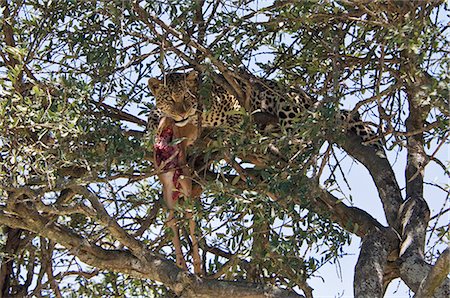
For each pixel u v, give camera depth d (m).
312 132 9.67
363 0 10.03
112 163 10.34
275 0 10.63
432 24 10.30
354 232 10.02
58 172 11.41
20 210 10.30
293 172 9.97
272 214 9.62
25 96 10.67
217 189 9.73
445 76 9.43
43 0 11.61
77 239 10.53
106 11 10.55
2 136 9.76
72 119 10.10
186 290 10.23
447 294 9.77
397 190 11.72
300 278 10.01
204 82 10.80
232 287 10.20
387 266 10.67
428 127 10.20
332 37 10.80
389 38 9.59
